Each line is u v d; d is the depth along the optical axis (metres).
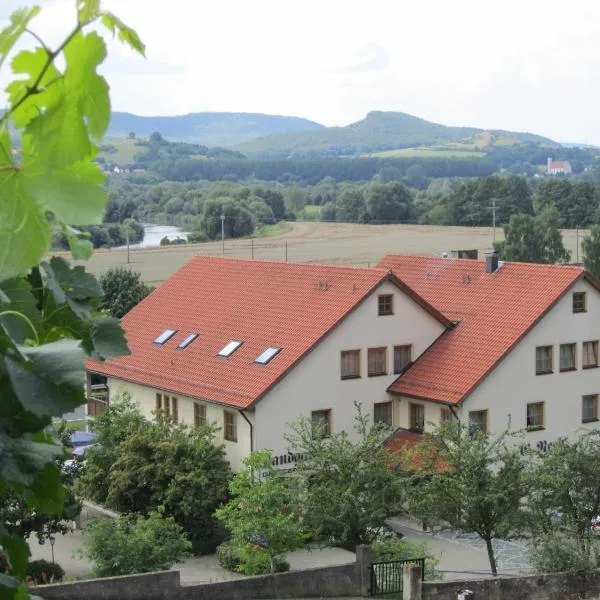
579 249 113.56
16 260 2.09
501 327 40.88
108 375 42.97
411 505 28.38
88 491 34.88
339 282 41.19
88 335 2.94
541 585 22.47
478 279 44.69
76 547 33.78
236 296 43.94
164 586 22.42
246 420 36.97
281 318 40.81
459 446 27.94
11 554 2.63
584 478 27.81
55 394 2.17
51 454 2.27
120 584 21.97
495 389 39.56
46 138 2.07
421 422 40.16
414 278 47.31
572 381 41.69
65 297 2.90
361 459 29.25
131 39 2.06
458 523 27.75
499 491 27.30
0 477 2.21
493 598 22.25
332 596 24.62
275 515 30.06
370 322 39.84
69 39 2.02
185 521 33.88
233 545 31.61
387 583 25.20
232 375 38.62
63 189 2.10
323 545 29.70
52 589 21.34
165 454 34.12
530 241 100.19
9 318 2.52
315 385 38.47
